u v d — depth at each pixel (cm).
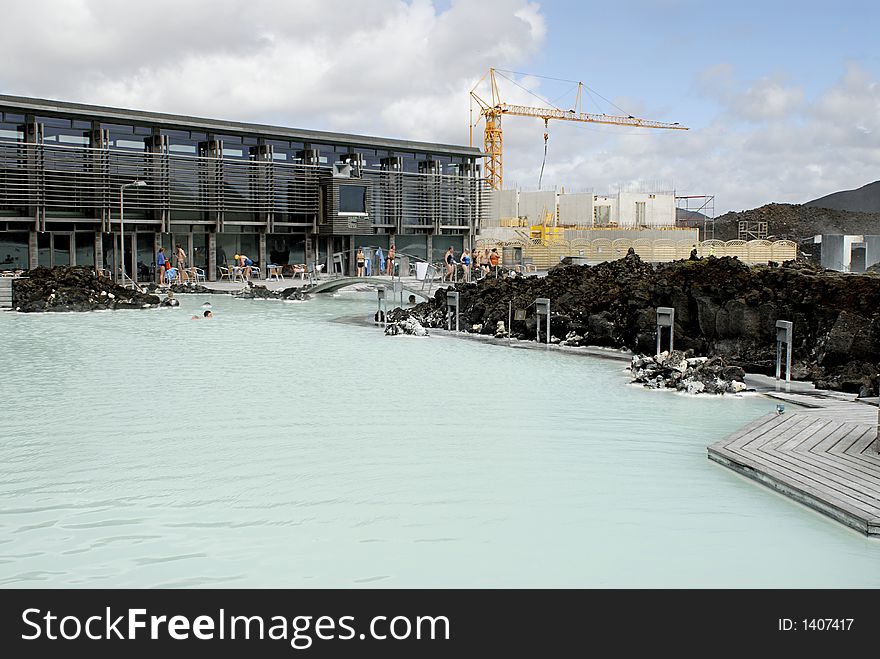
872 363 1622
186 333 2633
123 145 4522
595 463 1127
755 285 1908
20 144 4119
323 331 2700
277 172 5141
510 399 1566
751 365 1802
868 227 7412
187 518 920
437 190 5897
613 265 2698
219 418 1395
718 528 887
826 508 902
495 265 4969
